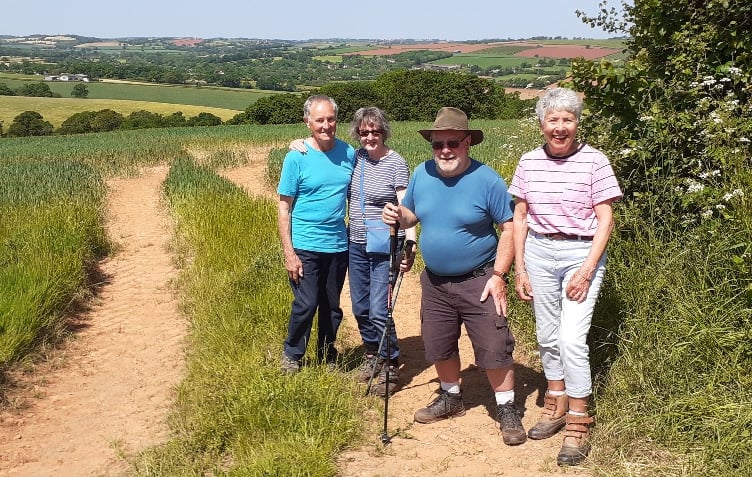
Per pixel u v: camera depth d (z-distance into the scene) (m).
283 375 5.00
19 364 6.06
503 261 4.27
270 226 10.25
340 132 33.56
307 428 4.38
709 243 4.65
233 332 6.07
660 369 4.27
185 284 8.42
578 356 4.02
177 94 122.00
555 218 4.05
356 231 5.18
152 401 5.52
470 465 4.11
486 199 4.22
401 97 79.31
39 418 5.30
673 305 4.52
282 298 6.66
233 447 4.41
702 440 3.89
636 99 5.53
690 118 5.18
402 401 5.09
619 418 4.14
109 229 12.62
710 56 5.52
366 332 5.34
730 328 4.28
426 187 4.35
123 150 27.73
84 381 5.98
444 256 4.32
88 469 4.50
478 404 4.95
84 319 7.61
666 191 5.19
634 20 6.16
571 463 3.99
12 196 14.03
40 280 7.44
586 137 5.95
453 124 4.05
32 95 113.56
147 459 4.38
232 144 30.73
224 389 5.06
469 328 4.43
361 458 4.25
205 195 13.59
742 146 4.89
